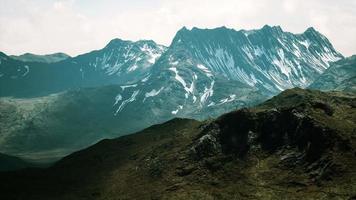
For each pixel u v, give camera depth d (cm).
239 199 15450
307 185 15250
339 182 14738
